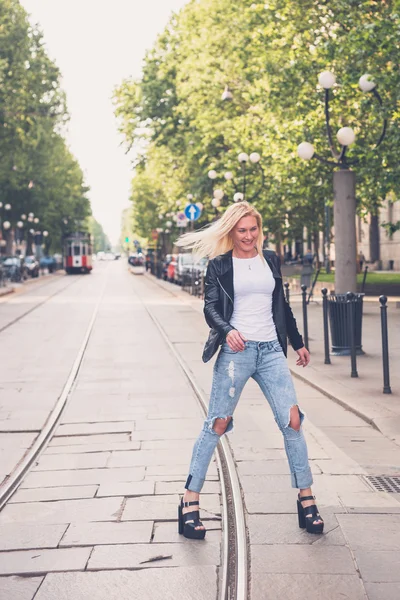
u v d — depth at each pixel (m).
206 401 9.20
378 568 4.08
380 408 8.23
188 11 36.06
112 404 9.21
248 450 6.68
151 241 79.56
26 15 49.75
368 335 16.06
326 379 10.38
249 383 10.57
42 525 4.88
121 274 78.81
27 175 61.94
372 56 18.50
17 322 21.59
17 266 53.84
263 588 3.83
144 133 41.25
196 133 36.72
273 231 33.25
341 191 15.27
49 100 61.44
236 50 29.14
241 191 31.50
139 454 6.69
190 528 4.58
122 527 4.81
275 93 23.89
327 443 6.93
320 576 3.96
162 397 9.65
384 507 5.10
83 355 14.14
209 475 5.97
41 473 6.14
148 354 14.19
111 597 3.80
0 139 47.84
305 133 22.47
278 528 4.70
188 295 35.34
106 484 5.76
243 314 4.61
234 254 4.68
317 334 16.44
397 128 18.14
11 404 9.34
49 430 7.75
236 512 4.96
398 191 20.36
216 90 33.31
